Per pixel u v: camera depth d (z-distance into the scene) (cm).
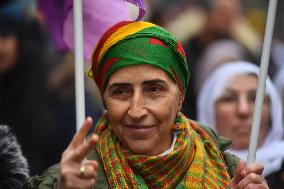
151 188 538
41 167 869
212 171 550
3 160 570
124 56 529
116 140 546
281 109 770
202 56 1079
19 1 896
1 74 874
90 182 487
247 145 768
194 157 548
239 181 514
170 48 535
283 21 1189
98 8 586
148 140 532
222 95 782
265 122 762
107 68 534
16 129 868
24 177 572
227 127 777
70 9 595
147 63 528
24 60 877
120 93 532
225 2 1151
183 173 541
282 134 773
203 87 814
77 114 510
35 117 872
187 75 548
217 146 578
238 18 1159
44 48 895
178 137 545
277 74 927
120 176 536
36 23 881
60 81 908
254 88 779
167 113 532
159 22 1148
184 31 1138
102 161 545
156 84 530
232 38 1140
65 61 919
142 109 527
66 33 598
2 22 873
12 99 872
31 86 877
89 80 935
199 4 1162
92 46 587
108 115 543
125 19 587
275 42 1177
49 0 629
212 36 1138
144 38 533
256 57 1112
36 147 870
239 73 782
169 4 1162
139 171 537
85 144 483
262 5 1212
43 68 888
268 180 720
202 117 793
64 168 486
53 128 883
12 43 873
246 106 773
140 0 541
